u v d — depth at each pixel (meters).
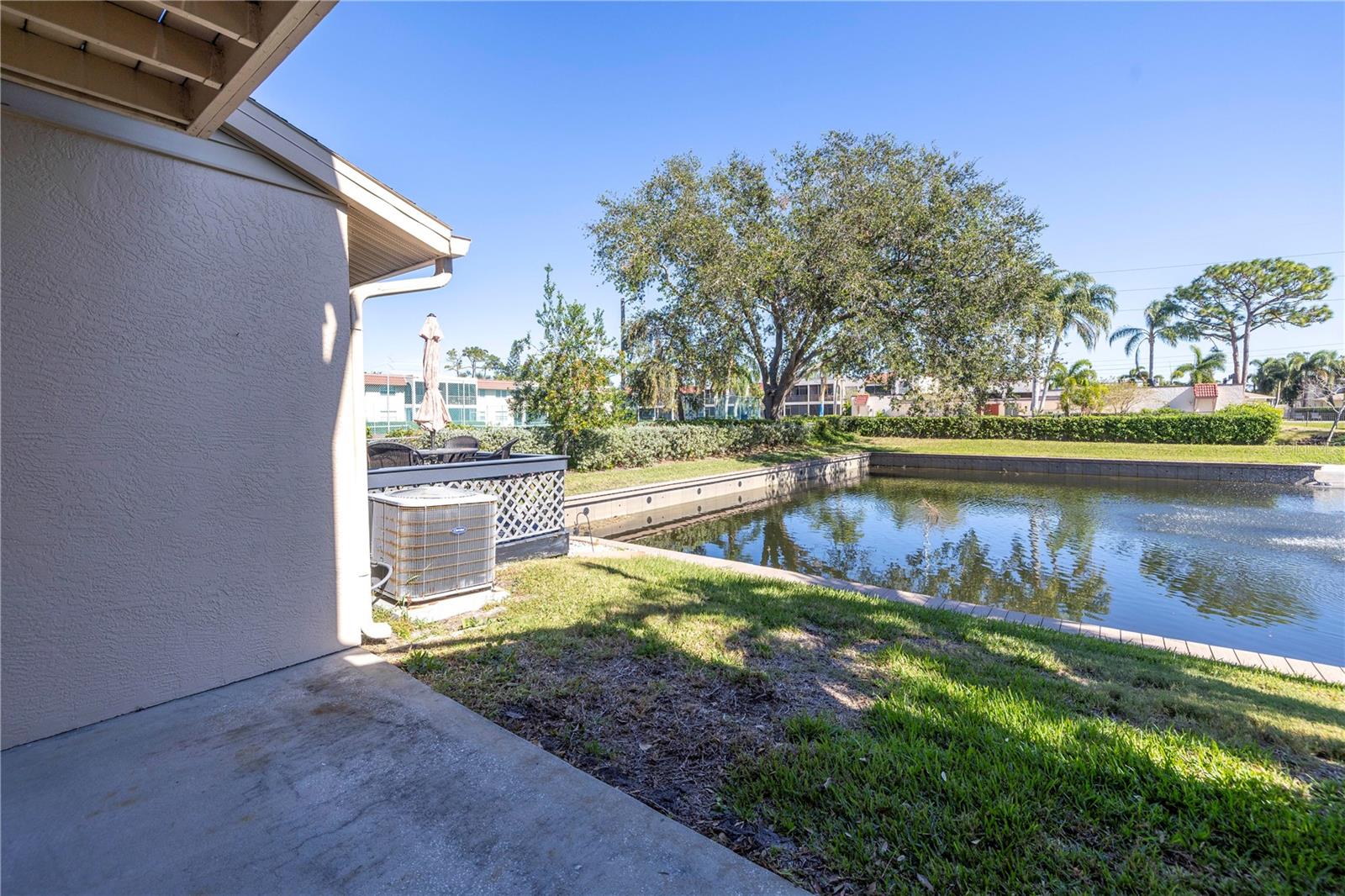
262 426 2.62
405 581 3.67
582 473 12.62
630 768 1.98
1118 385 29.11
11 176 1.94
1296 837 1.60
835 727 2.25
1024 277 16.45
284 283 2.69
